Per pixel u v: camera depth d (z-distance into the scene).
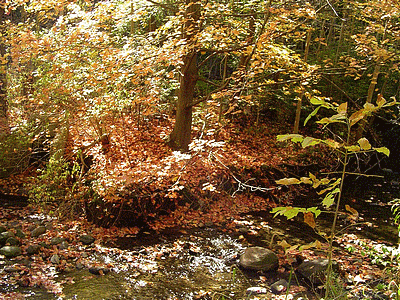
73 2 5.92
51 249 5.42
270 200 8.91
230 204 8.21
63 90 6.52
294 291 4.72
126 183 6.21
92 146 7.89
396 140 13.91
